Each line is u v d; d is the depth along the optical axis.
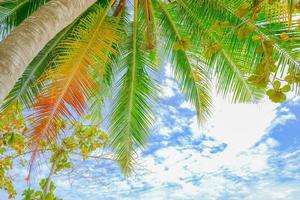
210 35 6.57
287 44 5.50
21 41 2.78
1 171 7.85
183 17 7.21
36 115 4.36
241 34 3.23
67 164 7.99
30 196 7.82
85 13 7.44
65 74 4.62
